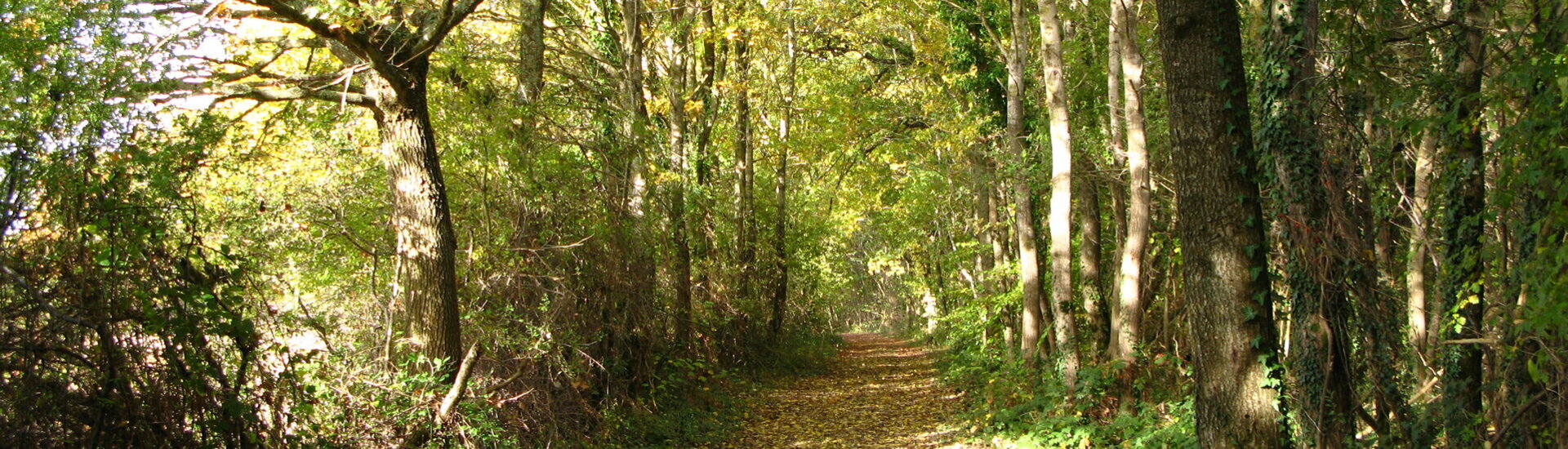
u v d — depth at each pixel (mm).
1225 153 7668
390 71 8469
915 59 22188
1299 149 7609
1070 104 18531
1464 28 7211
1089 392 13016
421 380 8469
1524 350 6758
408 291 9250
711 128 22297
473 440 8789
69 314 5547
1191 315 7957
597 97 16078
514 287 11250
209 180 7930
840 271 36188
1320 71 8914
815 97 23766
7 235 5559
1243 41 11820
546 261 11828
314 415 7480
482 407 8914
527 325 10625
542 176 12078
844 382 23594
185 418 6055
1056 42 14086
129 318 5770
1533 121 5578
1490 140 8039
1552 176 5562
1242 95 7711
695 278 19766
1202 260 7777
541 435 10148
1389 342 7922
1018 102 16531
